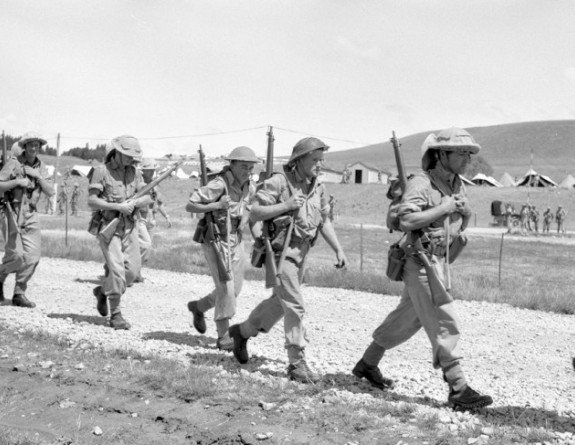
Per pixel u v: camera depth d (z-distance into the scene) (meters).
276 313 7.06
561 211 48.22
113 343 8.05
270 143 6.98
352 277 14.70
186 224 38.34
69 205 51.62
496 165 183.00
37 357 7.36
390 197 6.16
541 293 13.45
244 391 6.21
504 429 5.30
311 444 5.12
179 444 5.30
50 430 5.57
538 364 8.16
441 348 5.88
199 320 8.66
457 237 6.03
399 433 5.24
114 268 9.09
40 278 14.16
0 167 10.57
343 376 6.95
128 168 9.31
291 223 6.64
